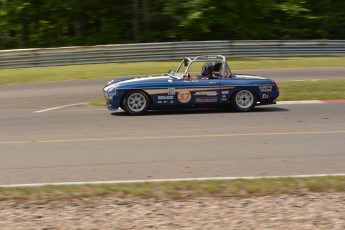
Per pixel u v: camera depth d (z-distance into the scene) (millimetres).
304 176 8773
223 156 10789
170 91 16891
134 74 27375
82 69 29344
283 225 6523
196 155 10898
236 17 42625
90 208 7246
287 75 26531
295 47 35750
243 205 7297
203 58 17219
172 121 15539
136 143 12250
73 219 6824
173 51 33562
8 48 42875
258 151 11234
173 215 6918
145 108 16953
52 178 9172
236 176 9117
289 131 13656
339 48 36344
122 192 7910
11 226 6598
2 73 28266
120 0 43438
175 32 42594
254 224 6562
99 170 9711
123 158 10695
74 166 10070
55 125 15156
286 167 9773
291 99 20078
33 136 13477
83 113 17516
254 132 13547
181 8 40500
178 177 9102
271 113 16922
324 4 46531
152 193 7848
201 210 7102
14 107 19219
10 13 41938
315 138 12656
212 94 17047
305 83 22609
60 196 7777
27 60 30453
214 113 17156
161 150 11438
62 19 43438
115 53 32344
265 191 7883
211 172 9445
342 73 27172
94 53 31859
